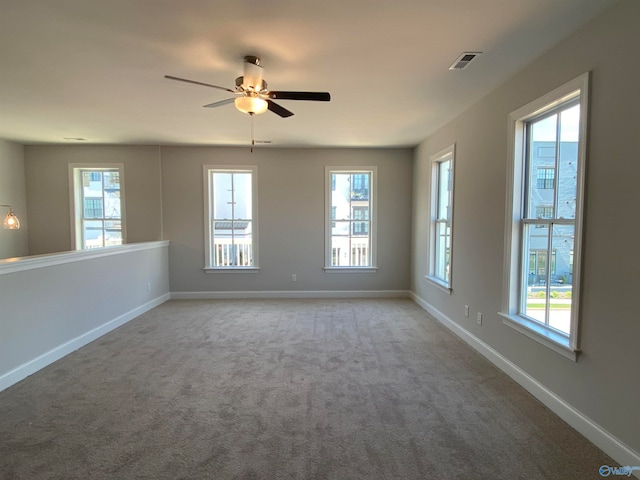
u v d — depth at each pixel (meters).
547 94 2.37
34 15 1.94
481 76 2.78
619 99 1.81
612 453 1.85
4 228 5.03
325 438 2.02
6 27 2.06
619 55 1.81
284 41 2.24
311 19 1.99
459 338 3.74
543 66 2.41
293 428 2.12
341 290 5.74
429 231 4.77
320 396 2.50
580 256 2.06
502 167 2.94
